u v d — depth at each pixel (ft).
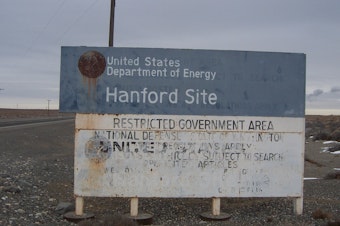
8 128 158.71
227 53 34.14
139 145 33.37
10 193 39.73
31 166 63.05
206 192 33.78
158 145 33.50
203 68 33.96
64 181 50.52
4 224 30.09
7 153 80.69
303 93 34.71
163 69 33.71
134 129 33.37
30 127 174.91
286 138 34.53
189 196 33.63
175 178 33.55
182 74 33.81
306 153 102.53
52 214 34.19
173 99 33.73
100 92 33.27
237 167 34.04
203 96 33.91
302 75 34.68
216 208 34.04
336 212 36.37
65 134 153.79
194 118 33.81
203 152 33.81
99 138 33.14
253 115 34.30
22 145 99.86
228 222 32.76
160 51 33.71
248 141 34.19
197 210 36.96
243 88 34.24
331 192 47.21
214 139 33.91
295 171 34.60
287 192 34.50
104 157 33.12
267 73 34.42
